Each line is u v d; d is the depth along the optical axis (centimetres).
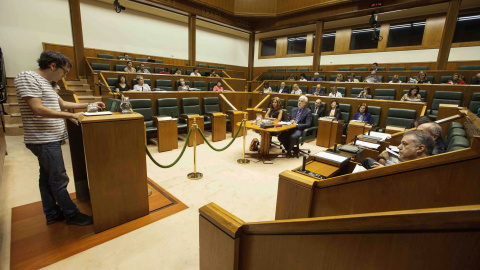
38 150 170
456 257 40
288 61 1195
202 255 104
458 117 300
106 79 546
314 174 171
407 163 99
